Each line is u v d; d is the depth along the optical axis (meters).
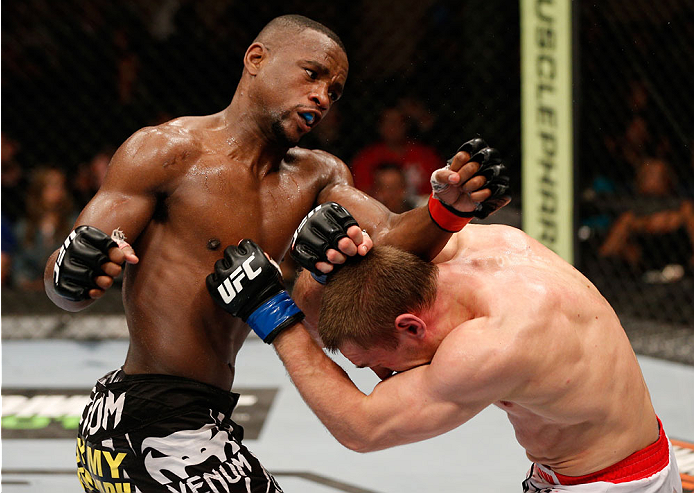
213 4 7.33
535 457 2.25
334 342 2.10
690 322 5.95
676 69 6.27
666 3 6.20
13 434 4.05
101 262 1.86
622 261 6.51
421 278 2.04
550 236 5.15
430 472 3.64
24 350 5.56
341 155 6.92
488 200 1.92
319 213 2.01
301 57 2.16
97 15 7.23
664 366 5.23
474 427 4.20
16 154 7.15
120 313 6.31
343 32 7.08
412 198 6.23
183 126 2.22
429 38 7.10
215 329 2.24
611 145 6.43
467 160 1.84
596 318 2.11
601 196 6.41
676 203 6.35
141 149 2.12
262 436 4.05
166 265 2.18
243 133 2.24
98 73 7.19
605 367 2.06
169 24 7.91
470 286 2.07
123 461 2.22
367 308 2.03
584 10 6.04
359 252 2.03
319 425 4.21
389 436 2.04
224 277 2.08
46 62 7.14
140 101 7.14
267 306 2.09
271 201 2.27
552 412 2.05
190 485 2.18
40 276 6.67
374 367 2.22
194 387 2.24
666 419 4.26
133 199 2.10
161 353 2.22
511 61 6.47
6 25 7.11
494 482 3.53
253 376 5.00
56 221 6.61
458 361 1.94
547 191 5.12
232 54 7.00
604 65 6.22
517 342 1.94
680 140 6.34
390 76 7.07
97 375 5.04
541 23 4.99
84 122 7.10
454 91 6.89
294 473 3.63
